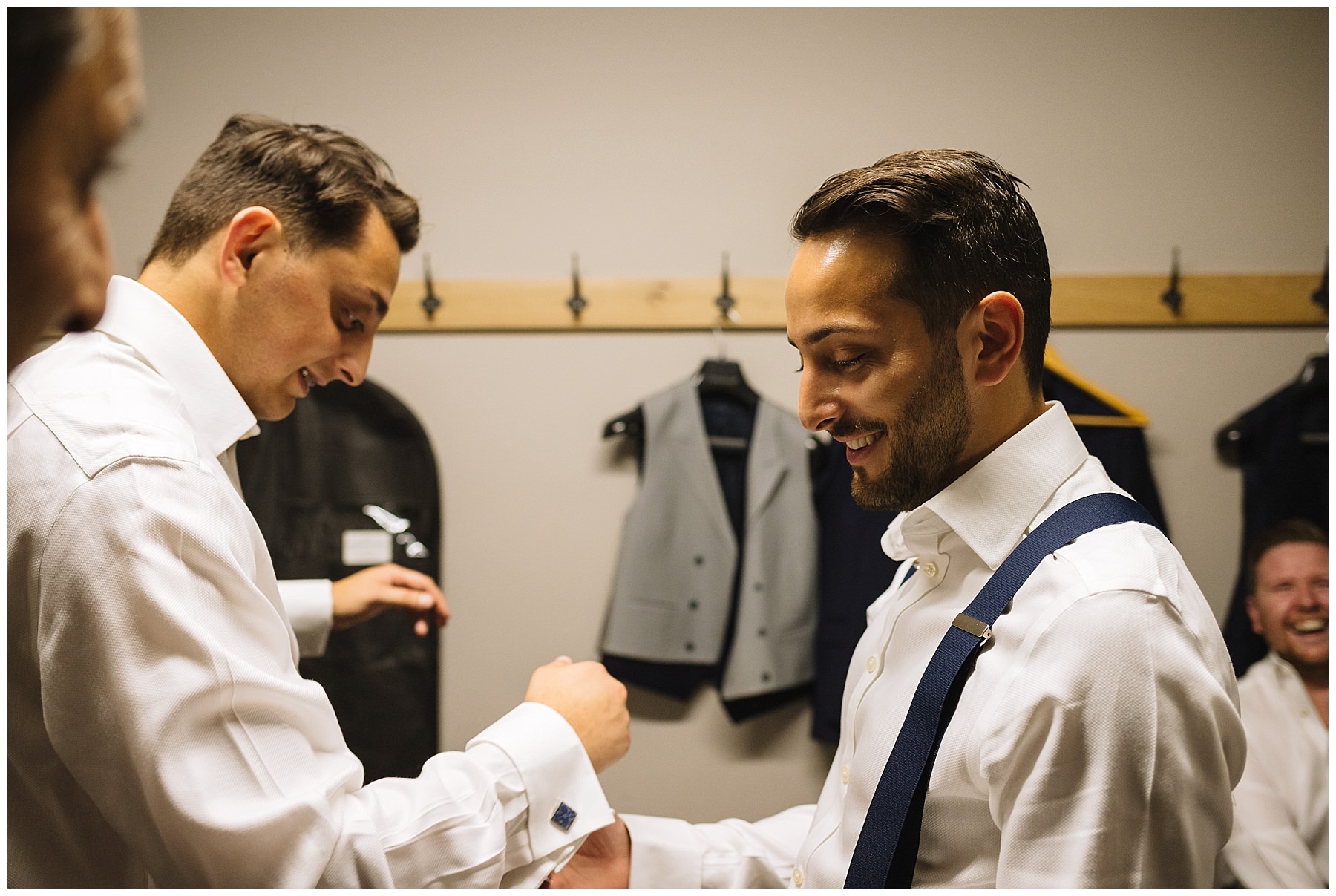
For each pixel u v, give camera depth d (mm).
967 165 745
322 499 1922
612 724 896
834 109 2002
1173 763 649
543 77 2021
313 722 777
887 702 808
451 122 2021
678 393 1959
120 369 793
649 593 1910
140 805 707
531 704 877
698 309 1993
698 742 1978
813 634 1928
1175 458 1980
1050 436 785
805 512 1940
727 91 2014
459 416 2021
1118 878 638
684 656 1912
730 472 1995
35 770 774
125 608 698
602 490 2018
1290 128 1981
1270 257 1979
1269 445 1913
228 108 2008
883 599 967
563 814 829
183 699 691
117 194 1989
